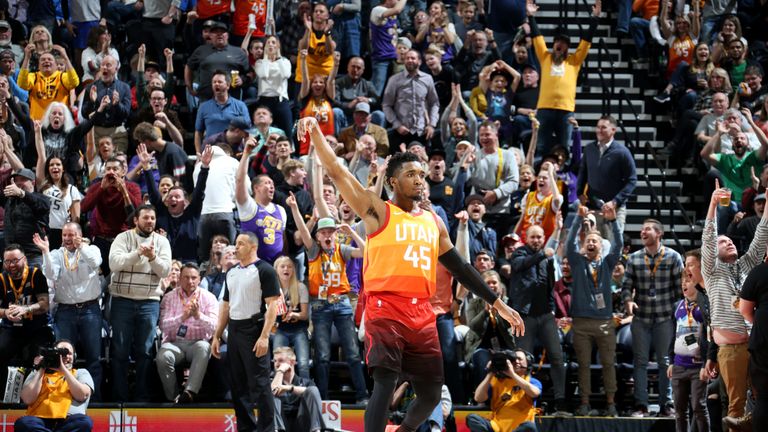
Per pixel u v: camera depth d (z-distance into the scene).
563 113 16.56
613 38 19.33
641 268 12.69
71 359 11.17
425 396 6.86
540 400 13.11
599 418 12.14
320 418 11.28
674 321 12.57
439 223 7.05
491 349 12.39
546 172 14.40
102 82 15.64
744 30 19.73
